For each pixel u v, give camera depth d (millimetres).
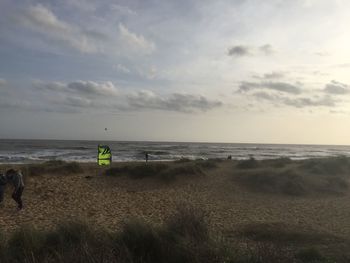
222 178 21109
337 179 20016
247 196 17031
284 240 8656
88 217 12133
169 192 17547
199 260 5496
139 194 16906
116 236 6750
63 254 5426
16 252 6012
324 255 6887
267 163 28875
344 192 18172
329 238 8852
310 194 17469
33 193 15992
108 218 12008
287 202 15742
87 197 15836
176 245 6039
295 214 13219
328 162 25609
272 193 17578
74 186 18125
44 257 5629
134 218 7996
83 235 6773
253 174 20328
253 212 13492
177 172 21094
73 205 14188
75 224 7406
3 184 13656
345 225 11352
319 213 13438
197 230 6918
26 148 73500
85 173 22734
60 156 48000
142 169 21172
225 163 29781
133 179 20406
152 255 6078
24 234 6715
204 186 19031
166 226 7176
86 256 5164
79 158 44375
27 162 36438
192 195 16922
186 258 5684
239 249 5992
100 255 5180
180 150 77812
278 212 13578
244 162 26656
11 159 40938
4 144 95938
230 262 5410
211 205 14789
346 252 7152
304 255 6641
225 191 18000
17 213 12570
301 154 73438
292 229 9641
